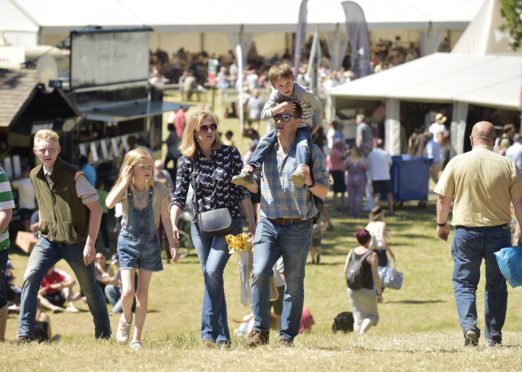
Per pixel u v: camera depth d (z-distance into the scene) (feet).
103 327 67.97
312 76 220.02
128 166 61.57
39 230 64.75
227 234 60.08
